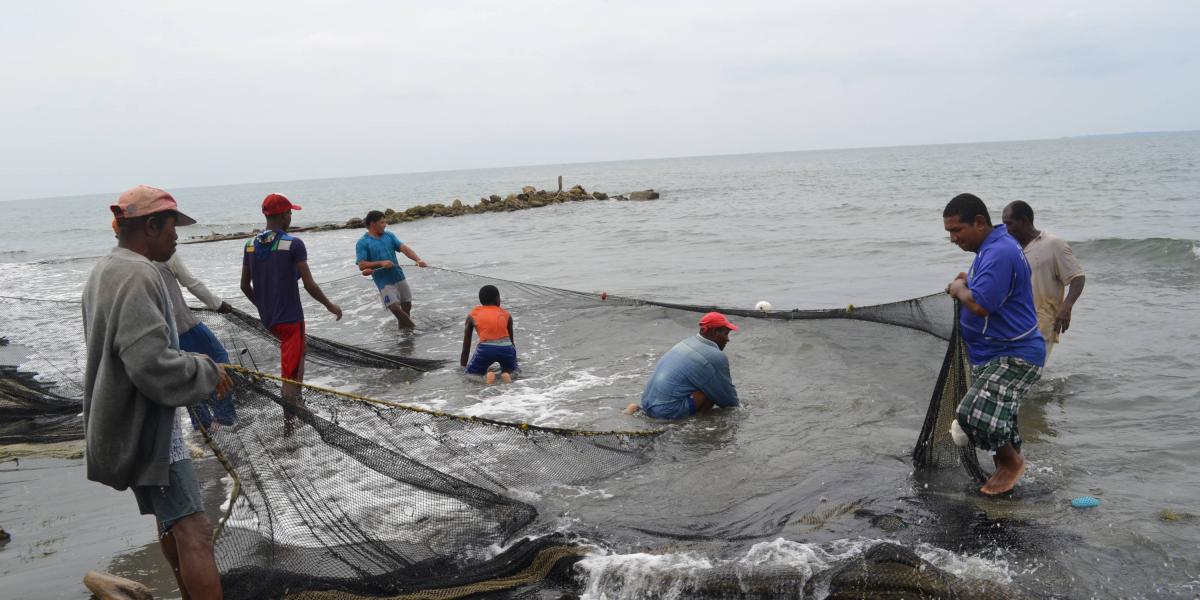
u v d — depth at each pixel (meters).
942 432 5.25
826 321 8.76
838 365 7.97
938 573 3.62
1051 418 6.34
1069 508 4.61
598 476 5.27
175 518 3.36
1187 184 39.62
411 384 8.16
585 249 22.25
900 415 6.55
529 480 4.95
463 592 3.85
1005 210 7.02
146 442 3.20
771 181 74.81
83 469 5.97
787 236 23.03
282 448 3.99
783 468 5.45
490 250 23.53
